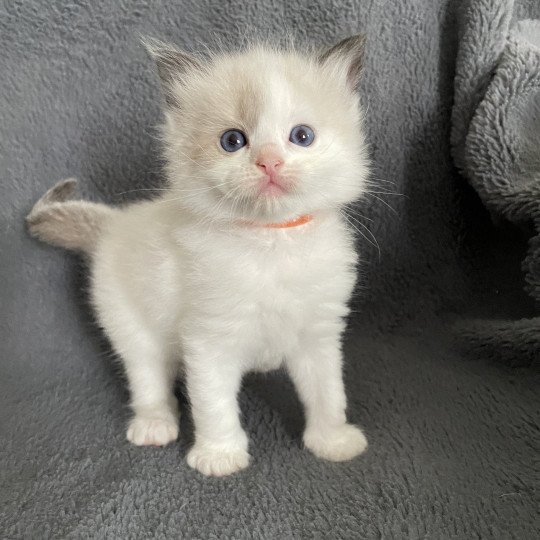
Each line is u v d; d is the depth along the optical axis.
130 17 0.25
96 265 0.23
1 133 0.25
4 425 0.22
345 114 0.19
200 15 0.25
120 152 0.26
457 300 0.27
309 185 0.17
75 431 0.22
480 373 0.23
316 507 0.17
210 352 0.19
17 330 0.26
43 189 0.26
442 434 0.20
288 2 0.25
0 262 0.26
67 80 0.25
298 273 0.18
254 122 0.17
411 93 0.25
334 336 0.20
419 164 0.26
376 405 0.22
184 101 0.19
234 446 0.19
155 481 0.19
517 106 0.23
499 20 0.24
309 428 0.20
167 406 0.22
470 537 0.16
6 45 0.25
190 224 0.19
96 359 0.26
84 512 0.17
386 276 0.27
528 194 0.22
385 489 0.18
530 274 0.22
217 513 0.17
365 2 0.24
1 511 0.18
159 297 0.20
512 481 0.17
